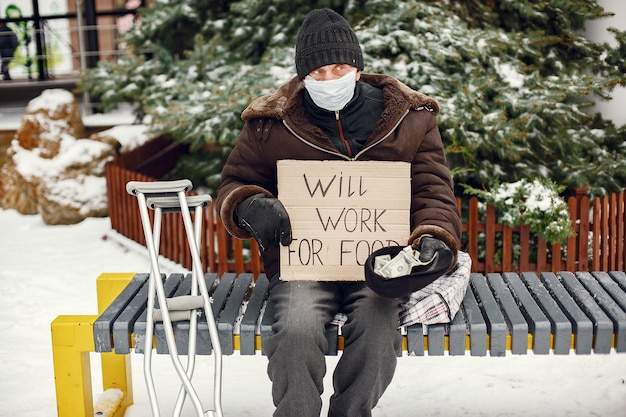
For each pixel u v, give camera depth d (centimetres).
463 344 300
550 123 640
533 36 664
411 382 408
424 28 633
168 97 686
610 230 578
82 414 323
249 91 606
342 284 320
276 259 324
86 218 820
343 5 703
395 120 312
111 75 746
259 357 446
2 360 447
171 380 413
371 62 603
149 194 308
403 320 301
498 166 643
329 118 320
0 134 941
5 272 643
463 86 586
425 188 316
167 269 643
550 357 436
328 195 300
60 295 587
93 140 869
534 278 354
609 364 422
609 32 710
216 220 615
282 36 684
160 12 759
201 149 876
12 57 1267
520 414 370
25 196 848
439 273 275
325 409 375
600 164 657
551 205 552
